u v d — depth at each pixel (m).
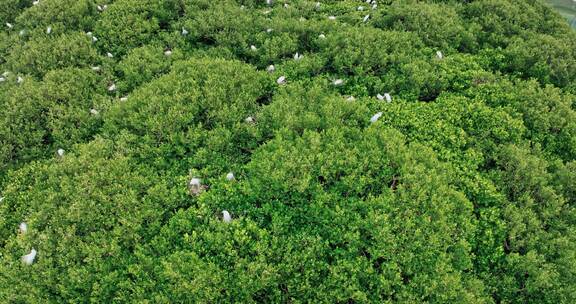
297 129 9.75
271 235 7.91
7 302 7.18
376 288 7.33
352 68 11.80
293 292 7.30
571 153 10.23
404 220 7.84
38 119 10.77
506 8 14.36
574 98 11.60
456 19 13.95
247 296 7.15
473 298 7.27
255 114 10.34
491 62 12.58
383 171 8.64
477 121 10.32
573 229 8.47
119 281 7.46
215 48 12.84
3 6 15.38
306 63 11.86
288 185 8.30
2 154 10.04
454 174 9.03
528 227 8.41
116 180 8.84
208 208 8.34
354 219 7.95
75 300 7.23
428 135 9.94
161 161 9.34
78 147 10.05
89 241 7.84
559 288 7.70
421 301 7.13
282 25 13.18
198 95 10.45
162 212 8.32
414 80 11.35
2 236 8.50
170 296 7.15
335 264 7.61
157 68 12.00
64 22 13.85
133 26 13.41
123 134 9.84
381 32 12.80
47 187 9.24
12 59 12.84
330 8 15.07
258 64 12.49
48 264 7.54
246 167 9.05
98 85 11.74
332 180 8.55
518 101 11.02
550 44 12.92
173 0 14.27
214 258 7.51
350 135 9.52
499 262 8.09
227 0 14.69
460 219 8.09
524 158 9.36
